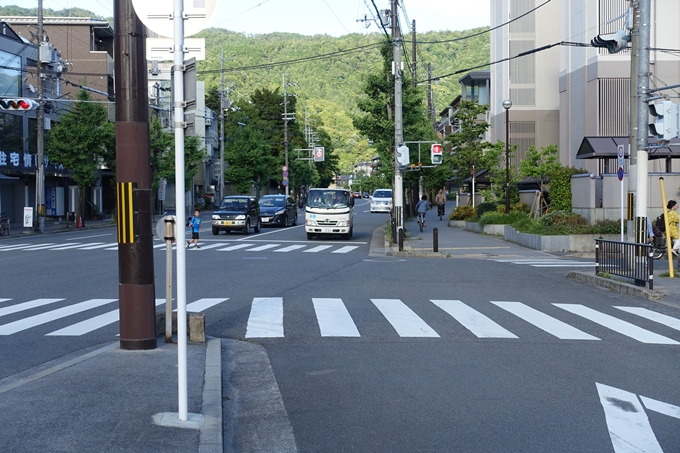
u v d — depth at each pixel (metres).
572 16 39.34
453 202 90.69
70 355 8.82
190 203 66.12
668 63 35.12
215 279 16.69
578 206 26.81
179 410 5.84
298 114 120.88
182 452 5.13
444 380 7.63
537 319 11.48
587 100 37.62
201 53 6.25
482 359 8.64
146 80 8.69
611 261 15.96
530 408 6.58
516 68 49.41
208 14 6.08
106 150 44.69
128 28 8.51
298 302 13.09
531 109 49.47
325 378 7.78
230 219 34.88
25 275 17.33
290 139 95.06
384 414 6.43
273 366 8.36
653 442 5.66
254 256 23.16
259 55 158.12
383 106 38.59
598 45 17.47
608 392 7.14
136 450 5.13
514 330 10.55
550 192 30.36
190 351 8.72
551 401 6.82
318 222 31.78
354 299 13.49
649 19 16.67
